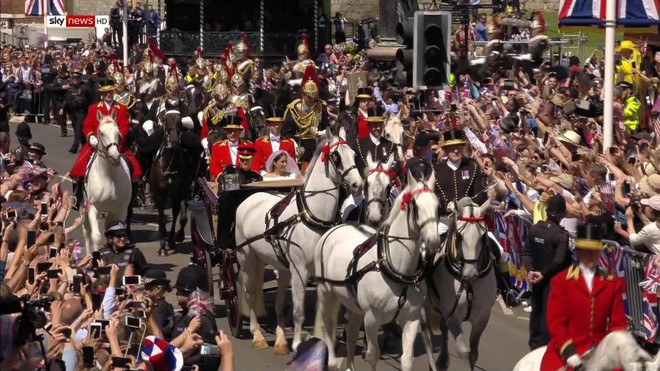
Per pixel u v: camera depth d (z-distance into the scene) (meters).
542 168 25.52
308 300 25.27
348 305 18.59
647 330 20.00
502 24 46.38
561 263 19.50
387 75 42.19
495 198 24.41
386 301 17.56
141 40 72.25
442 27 28.17
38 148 30.66
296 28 69.81
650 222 19.98
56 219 18.50
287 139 26.70
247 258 22.23
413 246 17.31
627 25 32.97
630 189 22.36
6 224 16.98
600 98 32.78
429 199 16.92
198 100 37.25
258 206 22.11
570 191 23.56
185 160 30.66
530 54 42.44
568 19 32.78
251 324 22.34
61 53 69.19
